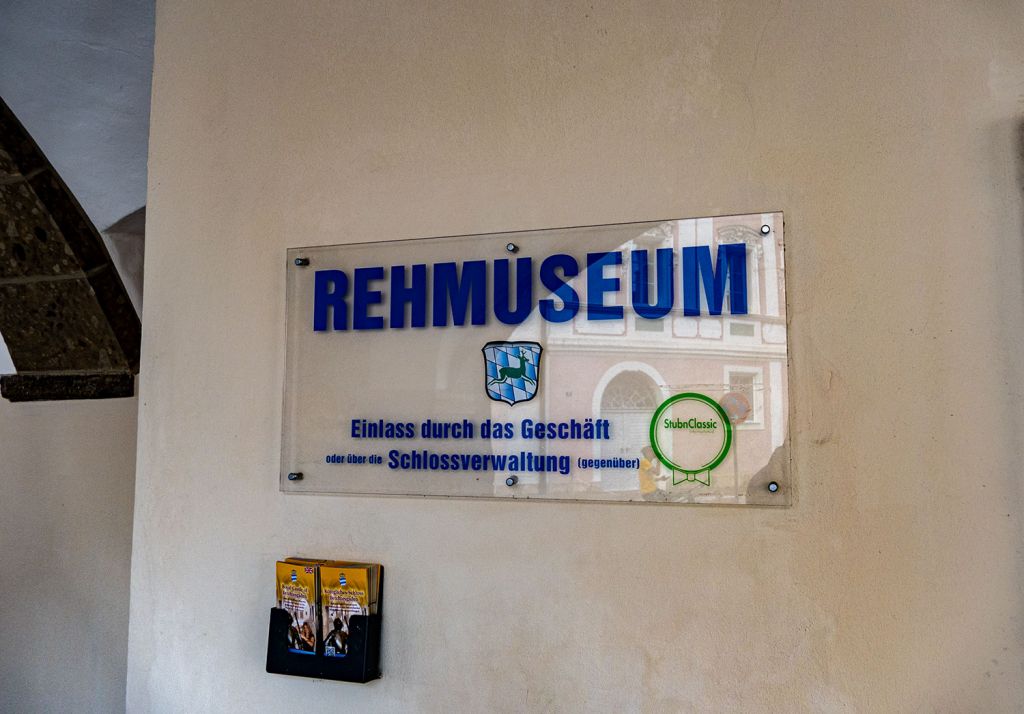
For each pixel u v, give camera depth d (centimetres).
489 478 171
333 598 176
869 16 157
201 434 199
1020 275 144
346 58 196
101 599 355
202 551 195
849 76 157
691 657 156
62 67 299
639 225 166
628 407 162
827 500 150
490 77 182
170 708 193
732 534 155
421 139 186
